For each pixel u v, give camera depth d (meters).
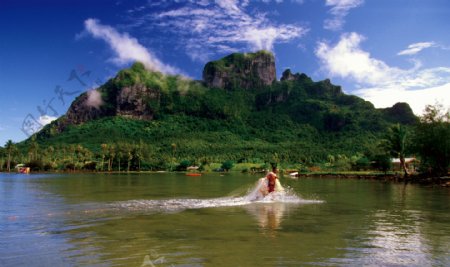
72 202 17.23
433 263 6.52
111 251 7.26
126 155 137.88
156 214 12.80
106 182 45.81
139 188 30.97
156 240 8.33
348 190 29.91
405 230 9.84
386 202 18.59
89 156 145.88
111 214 12.74
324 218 12.02
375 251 7.36
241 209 14.37
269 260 6.60
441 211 14.49
